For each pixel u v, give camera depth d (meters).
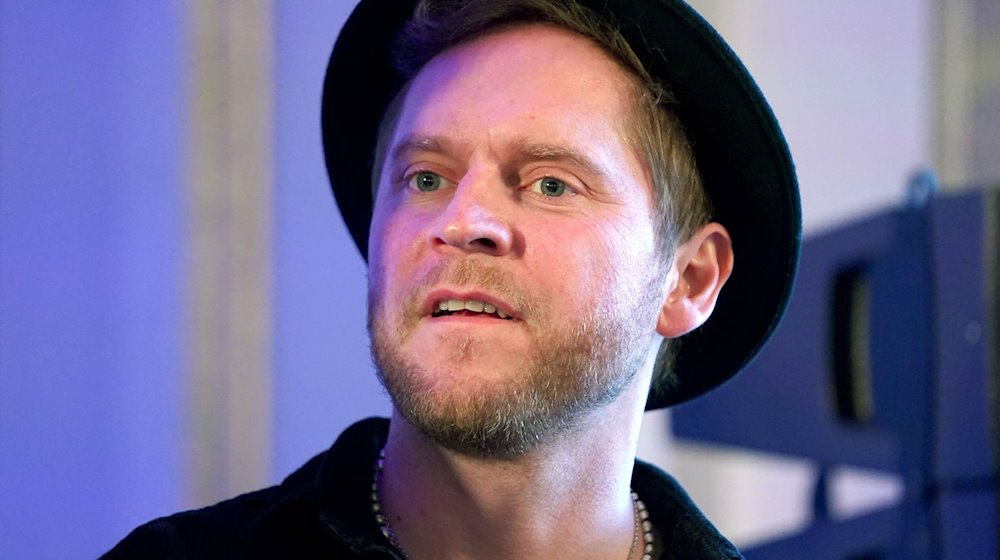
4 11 6.11
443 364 2.77
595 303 2.91
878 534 5.09
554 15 3.16
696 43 3.20
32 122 6.16
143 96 6.44
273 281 6.70
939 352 4.98
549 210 2.96
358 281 6.94
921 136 8.84
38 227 6.15
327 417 6.81
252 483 6.55
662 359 3.68
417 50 3.29
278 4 6.80
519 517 3.00
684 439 6.11
